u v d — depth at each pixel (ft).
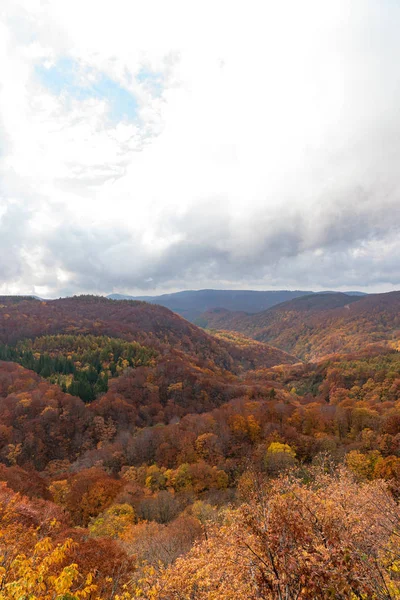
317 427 219.61
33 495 122.52
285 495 34.78
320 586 20.47
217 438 205.77
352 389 349.61
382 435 170.40
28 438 228.43
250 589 25.93
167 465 191.62
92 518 116.78
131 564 50.98
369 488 40.88
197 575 31.55
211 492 149.69
